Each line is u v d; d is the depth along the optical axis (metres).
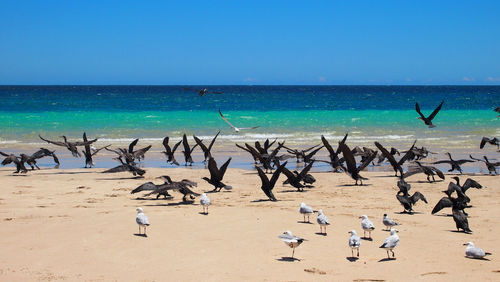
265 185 20.88
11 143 40.75
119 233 15.38
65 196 21.50
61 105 82.50
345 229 16.17
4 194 21.78
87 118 58.59
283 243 14.55
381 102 105.81
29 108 74.88
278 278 11.82
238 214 17.98
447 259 13.34
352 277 11.94
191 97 122.31
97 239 14.77
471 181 19.41
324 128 52.88
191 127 53.03
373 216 18.09
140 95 134.62
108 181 25.64
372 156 24.81
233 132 49.78
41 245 14.21
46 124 52.72
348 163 24.31
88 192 22.53
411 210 18.88
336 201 20.83
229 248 14.05
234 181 25.97
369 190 23.55
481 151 37.38
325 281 11.66
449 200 16.81
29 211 18.31
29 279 11.68
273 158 28.72
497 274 12.23
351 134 48.31
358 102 105.19
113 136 46.00
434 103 102.31
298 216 17.81
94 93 151.88
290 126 54.66
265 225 16.45
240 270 12.36
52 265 12.66
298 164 32.84
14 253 13.53
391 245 12.68
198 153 37.38
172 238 14.92
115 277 11.88
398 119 61.56
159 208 18.98
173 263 12.85
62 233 15.35
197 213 18.08
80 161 33.31
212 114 66.06
